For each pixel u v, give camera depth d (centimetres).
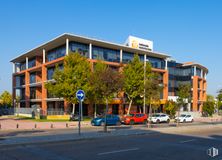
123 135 2028
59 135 1927
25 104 6994
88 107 5138
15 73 7450
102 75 2428
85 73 4272
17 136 1933
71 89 4138
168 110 5231
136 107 6000
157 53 6369
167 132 2375
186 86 4016
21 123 3706
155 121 4181
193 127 2855
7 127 3078
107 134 2005
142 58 6388
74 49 5147
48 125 3397
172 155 1239
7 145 1479
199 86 8006
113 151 1331
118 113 5616
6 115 6291
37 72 6500
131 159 1136
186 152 1322
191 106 7500
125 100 5384
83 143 1619
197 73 7944
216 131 2527
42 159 1123
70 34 4819
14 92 7706
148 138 1908
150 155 1233
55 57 5716
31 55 6656
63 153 1266
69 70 4225
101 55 5528
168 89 7306
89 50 5278
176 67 7650
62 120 4325
